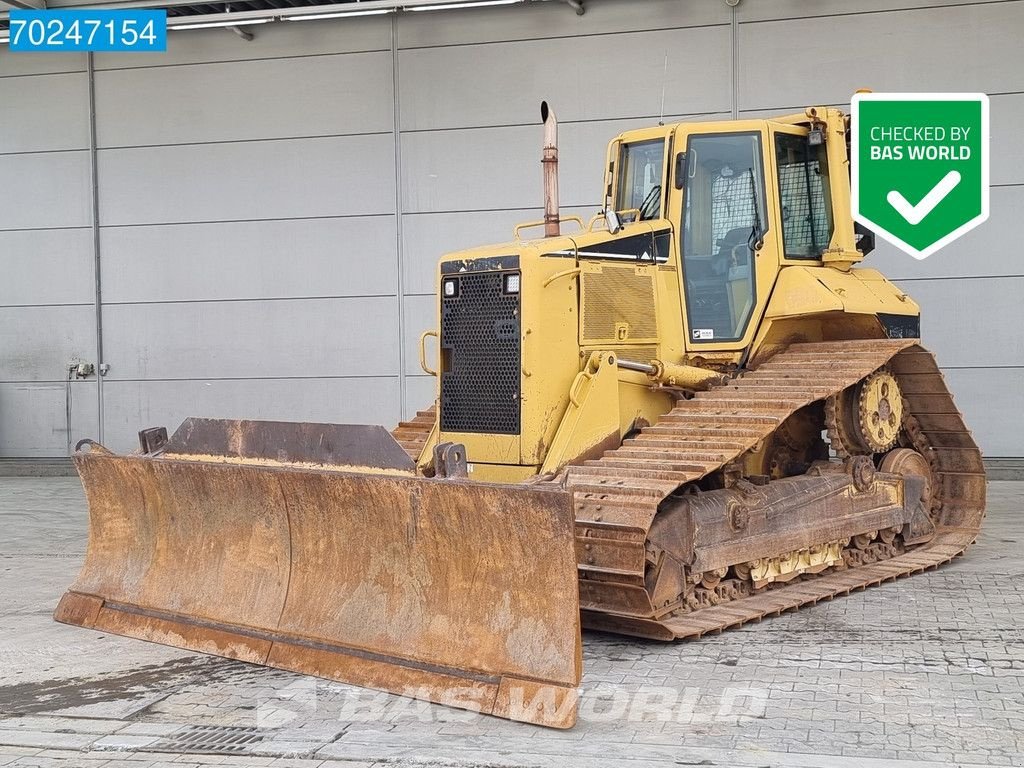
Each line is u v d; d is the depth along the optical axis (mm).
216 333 15344
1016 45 12859
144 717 5363
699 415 7234
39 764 4801
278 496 6324
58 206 15820
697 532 6777
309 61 14828
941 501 9547
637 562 6137
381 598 5898
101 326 15773
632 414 7605
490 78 14266
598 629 6668
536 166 14172
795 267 8258
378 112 14648
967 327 13133
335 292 14906
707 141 8078
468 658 5441
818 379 7496
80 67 15594
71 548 10320
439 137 14461
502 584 5453
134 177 15539
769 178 8102
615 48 13859
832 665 6023
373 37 14594
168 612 6777
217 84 15156
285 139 14969
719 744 4844
